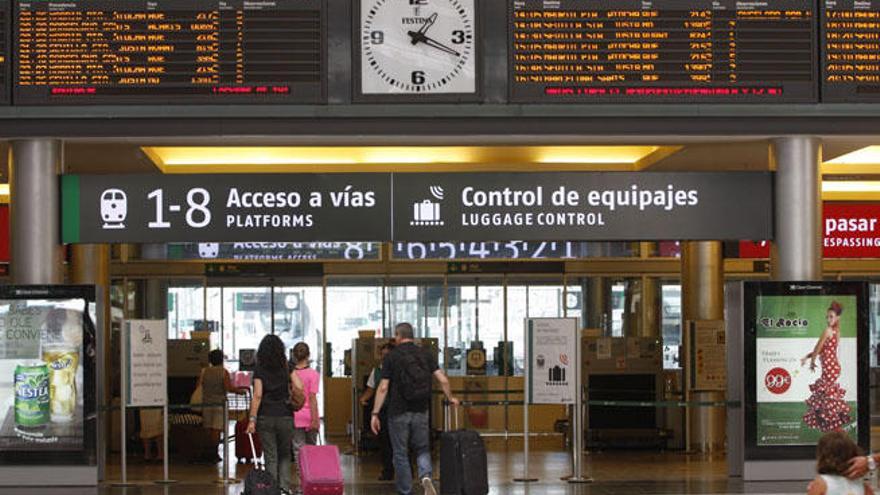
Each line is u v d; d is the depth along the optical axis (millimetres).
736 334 15930
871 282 24984
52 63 15266
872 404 24828
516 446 21688
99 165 18469
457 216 15922
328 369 24516
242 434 19453
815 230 15852
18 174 15562
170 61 15289
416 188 15930
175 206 15820
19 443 15383
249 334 24625
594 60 15359
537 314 24531
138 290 24516
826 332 15625
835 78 15492
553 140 15992
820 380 15602
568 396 16156
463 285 24641
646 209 15938
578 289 24547
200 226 15828
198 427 19359
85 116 15289
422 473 14047
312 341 24672
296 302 24688
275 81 15344
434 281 24672
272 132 15398
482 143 16312
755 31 15453
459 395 24141
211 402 18469
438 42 15438
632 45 15375
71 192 15719
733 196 15930
